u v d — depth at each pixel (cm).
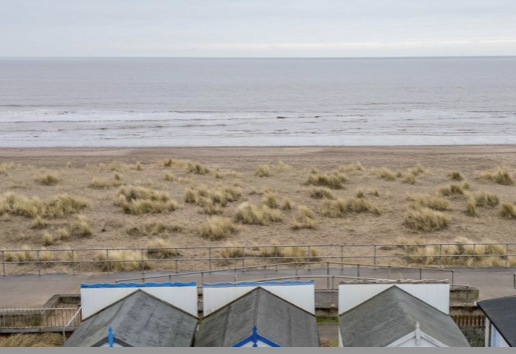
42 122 8925
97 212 3600
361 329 1477
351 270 2436
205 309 1650
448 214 3581
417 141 7244
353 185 4403
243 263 2495
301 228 3297
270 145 6944
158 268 2583
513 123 8944
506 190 4203
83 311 1639
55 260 2725
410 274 2372
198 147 6769
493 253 2811
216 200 3850
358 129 8256
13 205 3594
